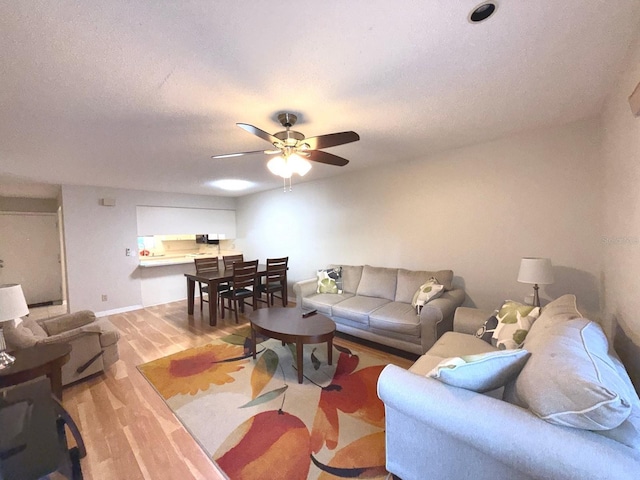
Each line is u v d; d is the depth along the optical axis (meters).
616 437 0.94
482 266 3.14
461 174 3.23
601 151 2.34
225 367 2.86
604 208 2.28
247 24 1.18
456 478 1.27
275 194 5.70
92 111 1.94
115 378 2.69
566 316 1.64
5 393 1.54
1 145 2.52
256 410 2.17
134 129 2.29
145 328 4.11
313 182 4.93
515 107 2.16
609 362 1.17
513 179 2.88
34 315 4.96
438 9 1.14
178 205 5.86
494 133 2.75
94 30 1.18
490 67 1.59
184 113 2.04
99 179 4.19
